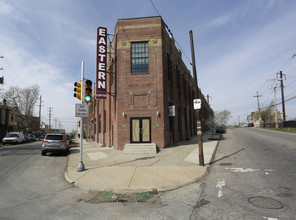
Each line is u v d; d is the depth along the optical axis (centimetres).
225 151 1279
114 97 1588
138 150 1284
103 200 533
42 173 852
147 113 1427
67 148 1492
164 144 1409
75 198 552
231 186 592
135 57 1507
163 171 802
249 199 482
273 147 1332
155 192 582
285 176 659
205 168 834
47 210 464
